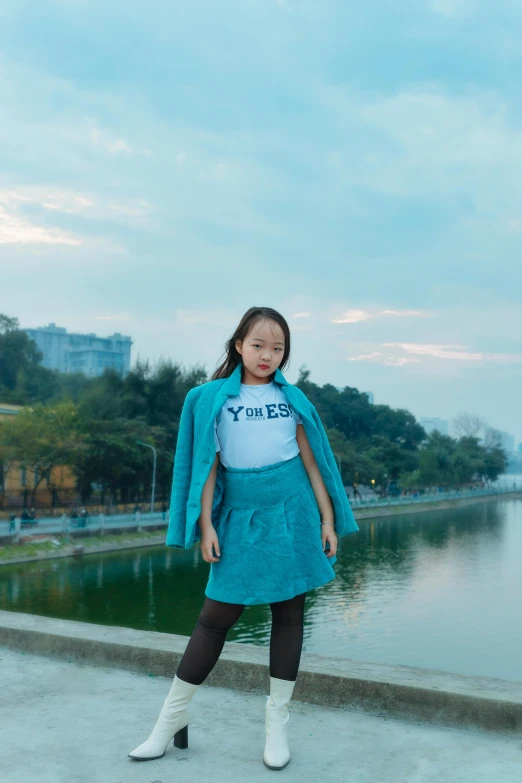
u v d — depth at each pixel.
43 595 31.00
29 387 77.69
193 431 2.84
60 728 3.07
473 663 24.42
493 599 35.97
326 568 2.74
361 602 34.81
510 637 28.11
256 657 3.67
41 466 46.84
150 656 3.81
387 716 3.25
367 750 2.88
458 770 2.69
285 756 2.71
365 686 3.31
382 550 54.97
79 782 2.57
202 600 31.17
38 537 41.59
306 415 2.79
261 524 2.68
